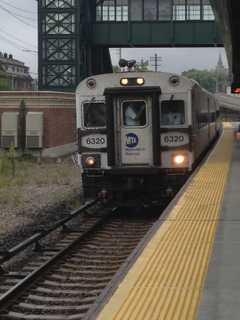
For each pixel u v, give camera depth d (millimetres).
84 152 15992
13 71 124688
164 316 5438
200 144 19453
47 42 50719
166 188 15766
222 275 6789
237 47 39375
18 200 18891
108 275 10367
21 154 36344
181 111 15555
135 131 15711
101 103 15766
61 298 9016
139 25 52062
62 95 38781
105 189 16000
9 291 8766
